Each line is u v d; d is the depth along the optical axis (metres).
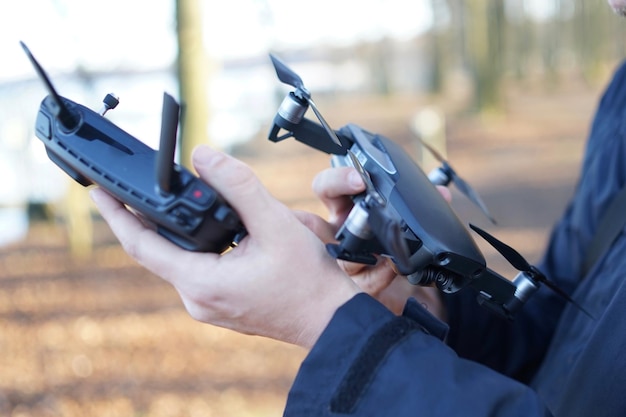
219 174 0.77
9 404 5.09
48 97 0.82
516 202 10.40
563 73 34.16
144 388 5.20
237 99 19.30
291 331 0.84
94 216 10.19
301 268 0.82
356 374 0.79
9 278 8.08
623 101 1.39
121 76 10.85
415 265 0.87
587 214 1.38
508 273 6.21
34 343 6.21
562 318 1.29
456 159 14.99
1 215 10.81
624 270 1.12
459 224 0.95
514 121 19.23
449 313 1.33
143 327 6.32
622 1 1.14
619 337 0.96
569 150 14.38
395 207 0.91
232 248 0.85
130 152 0.80
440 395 0.77
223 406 4.84
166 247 0.81
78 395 5.20
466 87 28.55
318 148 1.05
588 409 0.97
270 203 0.80
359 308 0.82
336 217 1.14
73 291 7.46
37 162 9.88
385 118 21.78
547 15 30.44
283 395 4.90
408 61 38.00
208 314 0.83
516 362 1.38
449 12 27.36
